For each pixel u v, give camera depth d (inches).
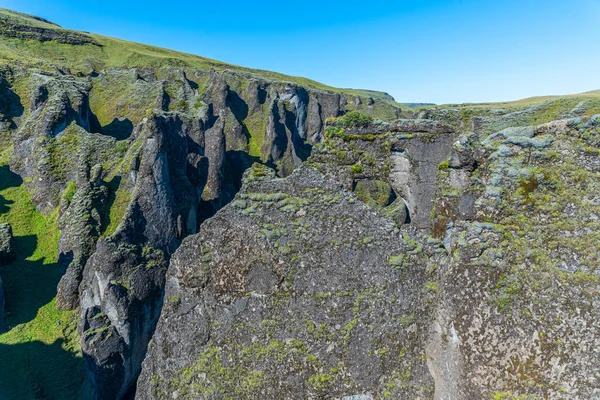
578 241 310.3
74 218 1083.3
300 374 362.6
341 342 362.3
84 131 1332.4
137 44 3740.2
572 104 738.2
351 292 368.2
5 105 1488.7
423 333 361.1
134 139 1326.3
